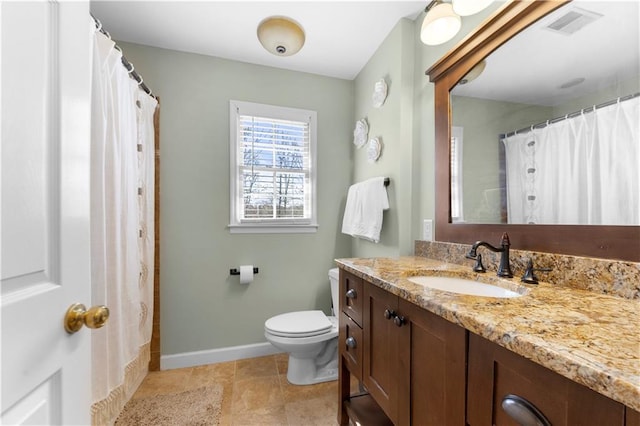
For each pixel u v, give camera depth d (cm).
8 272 44
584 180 85
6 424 43
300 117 222
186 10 157
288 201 223
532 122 101
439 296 75
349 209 205
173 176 193
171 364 190
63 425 55
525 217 103
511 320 57
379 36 180
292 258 220
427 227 155
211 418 140
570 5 89
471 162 127
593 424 39
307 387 169
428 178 155
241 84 209
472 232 125
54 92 54
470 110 127
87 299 63
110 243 123
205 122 200
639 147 73
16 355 45
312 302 225
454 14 114
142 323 166
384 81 181
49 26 53
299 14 160
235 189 207
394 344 93
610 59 80
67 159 58
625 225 75
